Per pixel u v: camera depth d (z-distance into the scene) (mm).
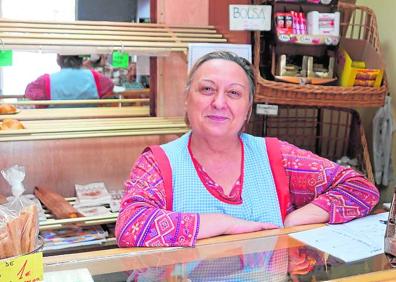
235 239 1231
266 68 2195
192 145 1488
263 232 1305
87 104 2695
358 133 2631
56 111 2420
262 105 2137
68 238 1946
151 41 2049
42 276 884
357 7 2553
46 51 2012
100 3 3664
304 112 2762
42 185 2246
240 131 1524
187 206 1426
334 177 1541
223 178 1471
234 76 1423
